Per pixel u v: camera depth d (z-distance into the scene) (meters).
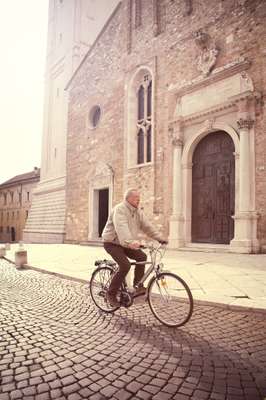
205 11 12.13
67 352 2.65
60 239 19.38
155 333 3.11
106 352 2.64
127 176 14.95
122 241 3.39
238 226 10.02
